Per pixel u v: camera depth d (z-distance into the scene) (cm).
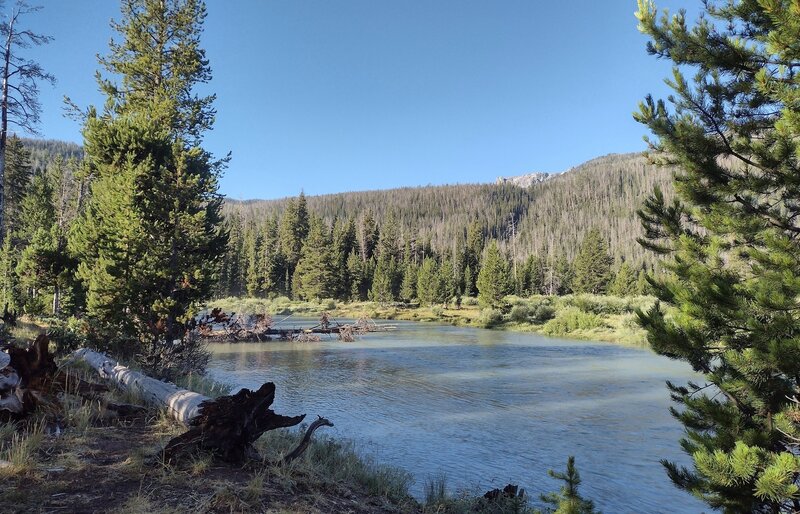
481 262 11281
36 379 653
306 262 9519
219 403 562
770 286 542
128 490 441
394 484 705
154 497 430
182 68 2317
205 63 2423
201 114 2366
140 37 2262
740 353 569
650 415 1524
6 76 1759
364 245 11906
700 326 588
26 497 400
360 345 3469
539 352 3183
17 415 605
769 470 456
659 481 993
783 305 509
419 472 988
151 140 1847
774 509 517
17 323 2331
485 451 1153
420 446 1175
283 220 11081
